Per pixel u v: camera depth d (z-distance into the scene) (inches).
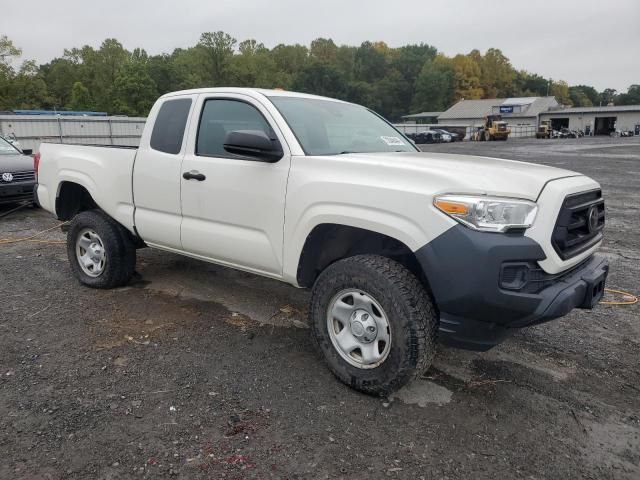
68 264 241.4
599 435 117.6
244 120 158.7
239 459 105.8
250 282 217.0
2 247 275.3
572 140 2263.8
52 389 130.2
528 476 103.6
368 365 128.4
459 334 119.6
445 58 4980.3
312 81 4074.8
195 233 167.3
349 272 127.9
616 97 6624.0
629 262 261.4
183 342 158.9
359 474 102.6
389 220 120.9
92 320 174.1
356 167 130.2
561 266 118.0
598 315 189.2
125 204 191.3
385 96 4571.9
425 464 106.0
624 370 148.4
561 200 117.4
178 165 169.8
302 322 176.6
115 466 103.0
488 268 109.7
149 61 3503.9
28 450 107.0
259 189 147.4
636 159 973.8
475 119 3501.5
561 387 137.9
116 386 132.3
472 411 125.3
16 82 2156.7
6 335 160.9
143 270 230.1
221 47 3277.6
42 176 223.9
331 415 121.6
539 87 5871.1
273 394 130.1
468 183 115.1
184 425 116.6
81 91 3235.7
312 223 134.7
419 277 130.9
